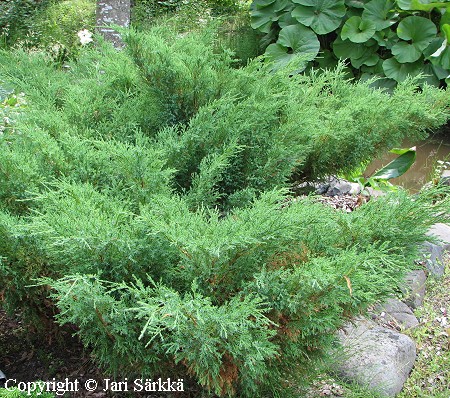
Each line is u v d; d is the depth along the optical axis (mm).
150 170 2164
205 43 3141
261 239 1807
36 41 7160
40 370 2381
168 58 2623
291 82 2922
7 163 2191
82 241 1690
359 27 6125
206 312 1594
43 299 2256
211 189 2498
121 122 2715
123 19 5730
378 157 3047
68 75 3488
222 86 2818
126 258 1867
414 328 2971
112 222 1876
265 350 1677
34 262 2082
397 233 2123
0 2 8055
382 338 2725
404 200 2178
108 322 1808
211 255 1760
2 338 2549
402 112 2873
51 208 1985
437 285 3346
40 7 8203
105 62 3133
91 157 2330
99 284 1711
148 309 1521
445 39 5812
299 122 2633
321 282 1736
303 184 3277
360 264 1767
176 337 1695
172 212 1926
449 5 5805
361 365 2535
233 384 1959
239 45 6738
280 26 6531
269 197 2045
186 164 2541
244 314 1642
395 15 6090
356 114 2916
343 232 2119
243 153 2586
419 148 5848
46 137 2348
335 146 2857
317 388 2312
